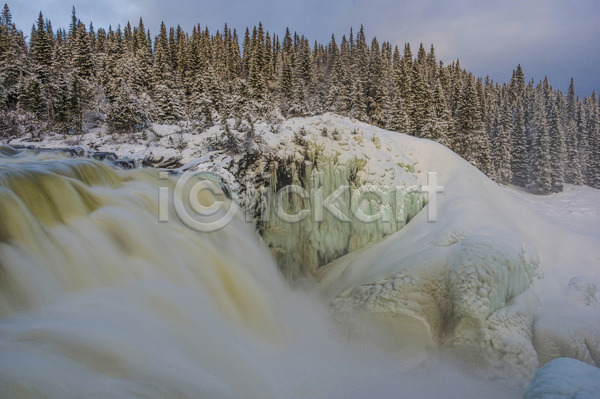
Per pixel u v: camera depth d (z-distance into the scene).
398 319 8.70
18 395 2.47
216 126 14.74
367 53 61.25
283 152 12.55
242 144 11.70
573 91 81.62
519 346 7.70
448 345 8.18
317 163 13.34
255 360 5.57
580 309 10.03
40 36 26.39
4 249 4.22
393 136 18.88
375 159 14.48
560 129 46.09
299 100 30.62
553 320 8.79
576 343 8.20
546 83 82.94
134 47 51.41
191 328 4.96
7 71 22.23
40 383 2.68
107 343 3.54
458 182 15.51
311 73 44.34
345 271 12.32
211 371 4.24
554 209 28.88
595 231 20.22
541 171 40.97
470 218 12.38
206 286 6.56
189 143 12.19
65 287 4.59
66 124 15.68
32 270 4.33
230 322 6.43
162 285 5.49
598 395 2.82
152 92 30.48
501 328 8.02
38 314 3.93
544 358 8.16
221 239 8.34
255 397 4.47
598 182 52.91
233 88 30.98
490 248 9.66
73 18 49.78
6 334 3.32
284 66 35.91
